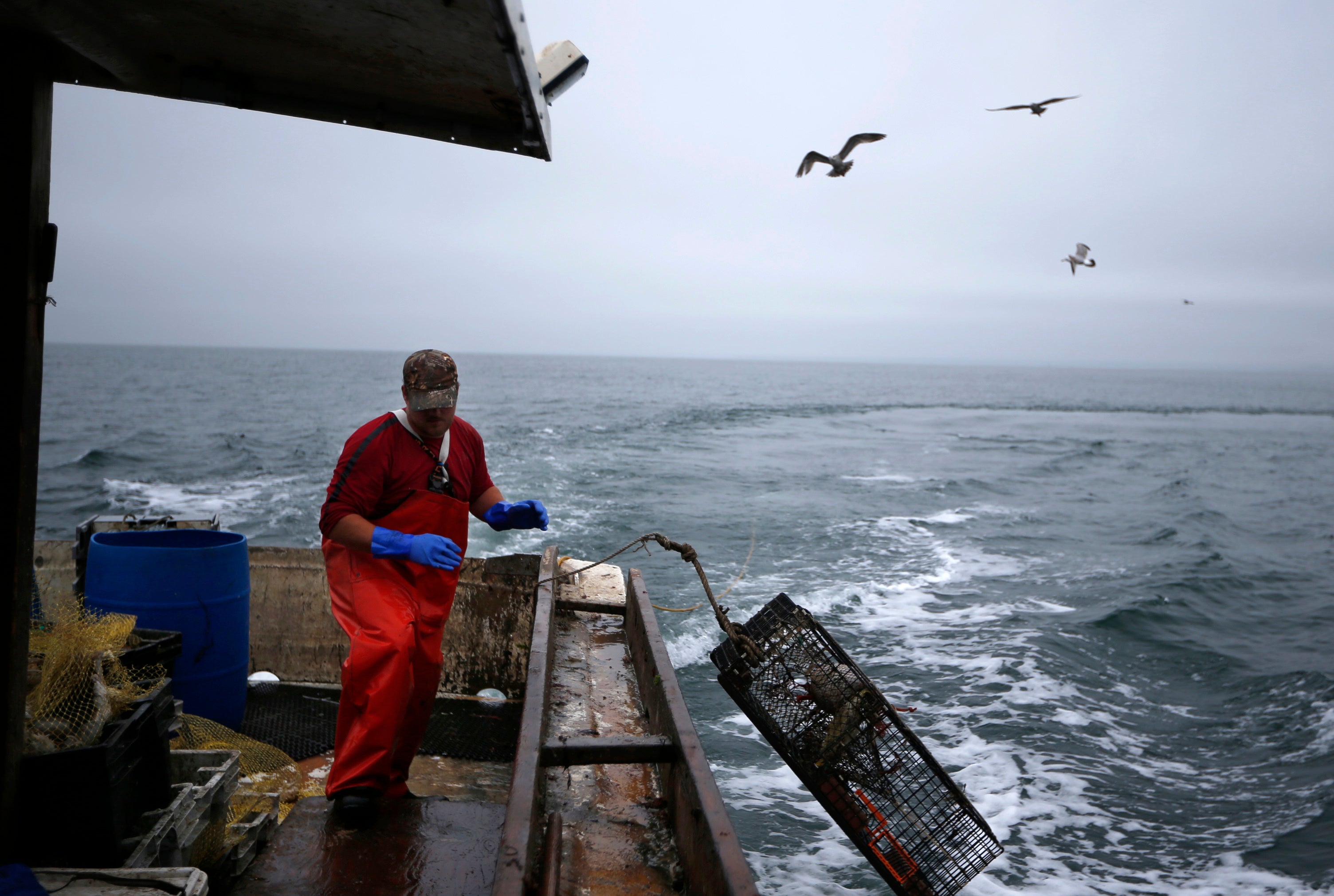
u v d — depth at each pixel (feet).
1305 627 50.34
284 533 68.08
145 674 10.64
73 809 8.07
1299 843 25.44
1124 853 25.03
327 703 17.62
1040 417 291.38
